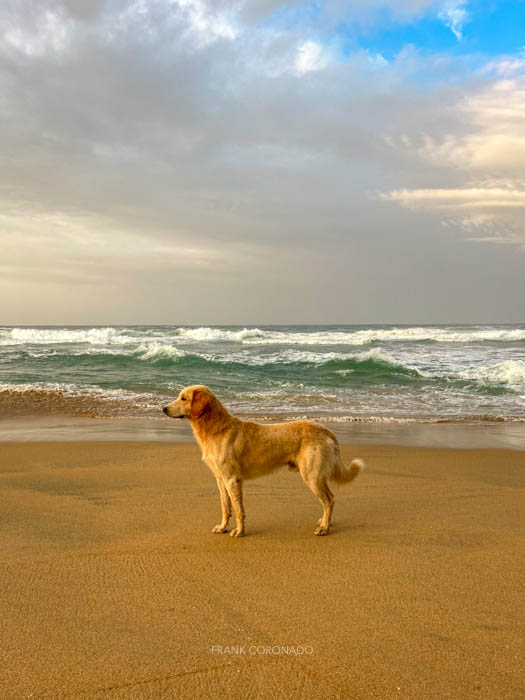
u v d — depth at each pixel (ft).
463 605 11.19
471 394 53.26
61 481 21.98
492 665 8.99
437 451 28.81
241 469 16.43
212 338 134.41
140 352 81.66
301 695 8.18
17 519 17.06
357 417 40.57
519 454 28.19
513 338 138.92
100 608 11.01
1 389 52.06
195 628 10.19
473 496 20.26
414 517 17.63
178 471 23.80
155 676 8.63
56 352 87.66
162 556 14.02
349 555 14.15
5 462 25.54
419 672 8.79
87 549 14.46
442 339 136.36
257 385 57.93
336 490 21.15
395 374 65.00
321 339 129.29
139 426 36.50
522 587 12.09
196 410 16.60
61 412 42.09
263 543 15.15
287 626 10.28
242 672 8.76
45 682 8.45
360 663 9.04
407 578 12.60
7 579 12.44
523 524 16.79
